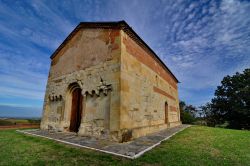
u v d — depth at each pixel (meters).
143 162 4.42
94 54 9.77
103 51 9.30
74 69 10.93
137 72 10.04
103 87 8.60
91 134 8.40
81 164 4.20
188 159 4.75
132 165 4.17
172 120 17.81
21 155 4.94
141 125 9.65
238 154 5.48
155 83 13.12
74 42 11.71
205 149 6.10
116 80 8.16
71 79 10.94
